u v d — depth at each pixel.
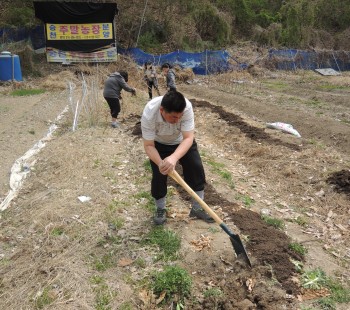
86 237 4.63
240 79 21.95
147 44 25.30
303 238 4.84
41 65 20.27
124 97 12.82
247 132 9.70
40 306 3.61
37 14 19.56
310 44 30.53
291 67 25.92
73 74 18.31
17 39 21.47
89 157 7.24
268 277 3.96
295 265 4.15
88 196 5.68
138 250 4.39
